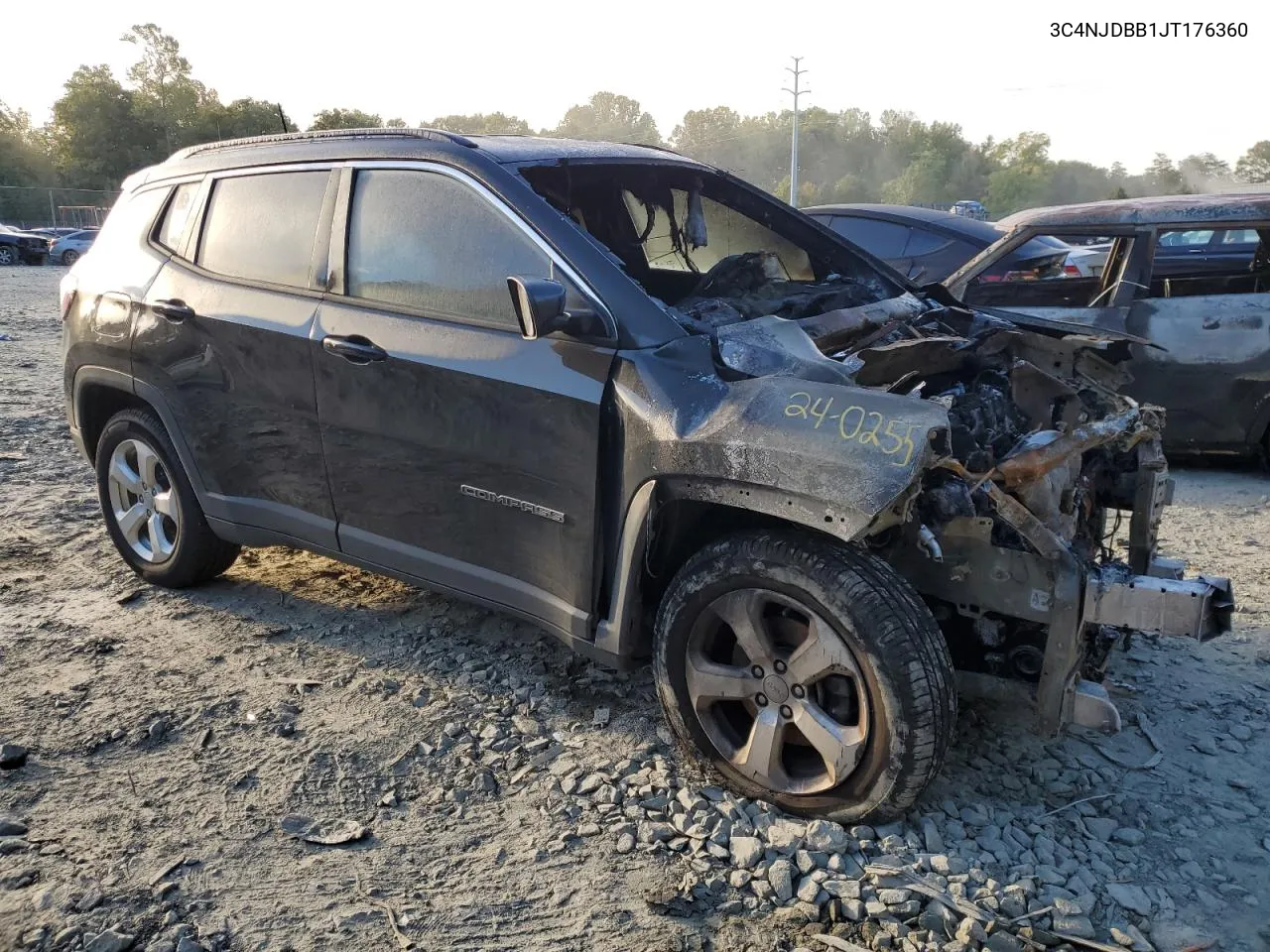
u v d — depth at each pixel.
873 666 2.63
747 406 2.80
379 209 3.63
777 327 3.30
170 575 4.52
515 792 3.08
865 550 2.74
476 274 3.37
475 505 3.38
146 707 3.54
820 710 2.82
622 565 3.05
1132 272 6.67
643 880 2.68
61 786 3.07
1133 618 2.66
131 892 2.61
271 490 4.00
